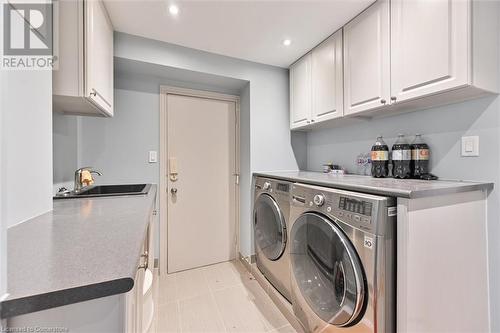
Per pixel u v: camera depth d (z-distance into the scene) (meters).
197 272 2.32
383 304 0.96
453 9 1.11
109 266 0.50
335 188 1.28
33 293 0.41
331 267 1.20
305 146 2.64
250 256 2.36
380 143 1.72
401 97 1.34
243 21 1.67
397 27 1.35
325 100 1.94
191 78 2.26
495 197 1.20
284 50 2.10
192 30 1.78
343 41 1.74
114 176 2.06
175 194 2.33
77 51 1.21
